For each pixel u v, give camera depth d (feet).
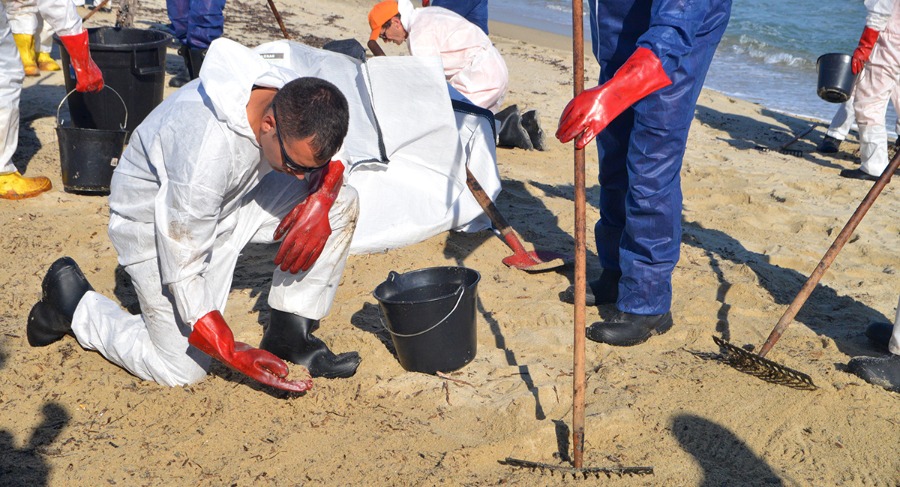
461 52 21.67
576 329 9.52
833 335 13.53
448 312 11.43
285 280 11.23
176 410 10.65
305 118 8.46
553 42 51.44
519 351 12.69
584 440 10.32
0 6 16.61
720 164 25.84
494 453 10.00
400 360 11.94
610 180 13.85
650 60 10.29
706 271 15.98
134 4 30.42
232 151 9.34
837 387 11.55
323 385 11.27
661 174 12.17
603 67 13.44
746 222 19.83
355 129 15.58
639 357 12.58
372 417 10.68
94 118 21.03
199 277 9.68
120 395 10.93
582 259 9.49
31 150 21.16
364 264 15.56
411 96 15.89
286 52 13.80
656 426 10.68
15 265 14.79
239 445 10.04
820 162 27.04
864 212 11.78
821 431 10.70
